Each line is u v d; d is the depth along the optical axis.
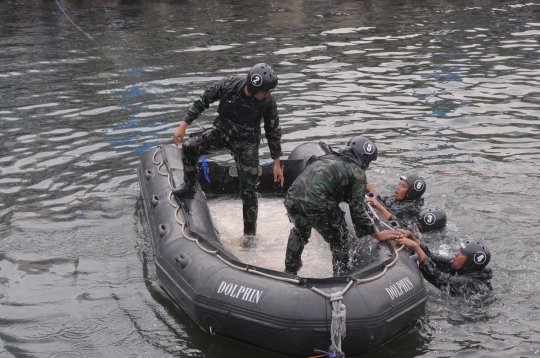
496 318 5.74
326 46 15.95
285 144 9.56
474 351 5.27
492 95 11.90
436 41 16.41
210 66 13.98
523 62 14.22
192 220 6.44
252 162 6.71
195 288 5.52
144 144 9.70
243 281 5.34
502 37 16.80
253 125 6.61
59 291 6.17
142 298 6.05
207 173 8.10
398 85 12.57
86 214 7.69
